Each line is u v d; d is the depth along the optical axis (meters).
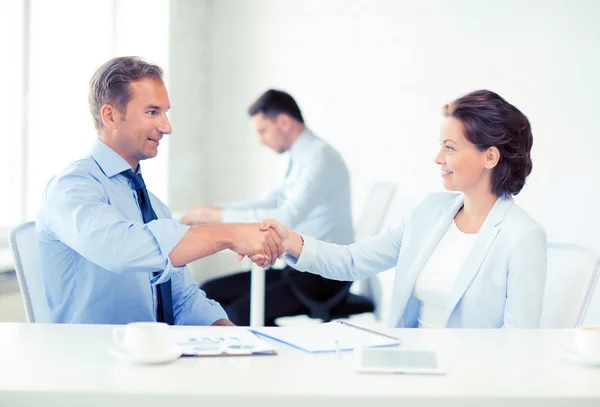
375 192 3.47
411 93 4.34
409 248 1.93
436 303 1.84
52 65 3.29
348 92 4.45
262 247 1.82
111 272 1.77
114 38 3.76
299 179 3.52
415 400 0.96
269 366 1.11
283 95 3.54
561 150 4.07
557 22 4.07
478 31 4.21
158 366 1.10
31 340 1.27
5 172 3.11
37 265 1.74
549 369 1.11
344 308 3.20
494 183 1.84
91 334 1.32
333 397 0.96
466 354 1.22
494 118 1.79
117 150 1.88
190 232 1.65
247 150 4.62
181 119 4.34
